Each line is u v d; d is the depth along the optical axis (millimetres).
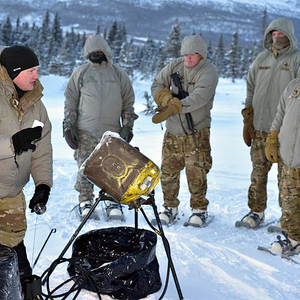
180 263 4188
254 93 5391
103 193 3182
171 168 5508
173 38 38375
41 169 3334
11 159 3033
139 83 32625
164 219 5379
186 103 5188
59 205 5930
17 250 3207
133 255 3277
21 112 3076
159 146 10344
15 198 3217
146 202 3283
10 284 2295
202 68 5320
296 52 5129
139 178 3092
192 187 5434
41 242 4594
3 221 3178
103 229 3730
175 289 3590
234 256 4406
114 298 3307
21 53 2977
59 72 42031
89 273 3170
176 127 5441
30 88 3090
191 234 5043
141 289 3326
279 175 5195
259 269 4133
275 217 5738
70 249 4402
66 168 8016
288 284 3811
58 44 62594
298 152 4379
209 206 6145
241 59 55531
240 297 3545
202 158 5426
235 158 9500
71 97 5684
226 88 34781
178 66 5461
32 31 66625
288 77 5105
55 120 14422
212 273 3998
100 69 5605
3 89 2969
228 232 5172
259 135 5316
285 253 4473
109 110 5609
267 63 5258
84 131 5609
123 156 3113
